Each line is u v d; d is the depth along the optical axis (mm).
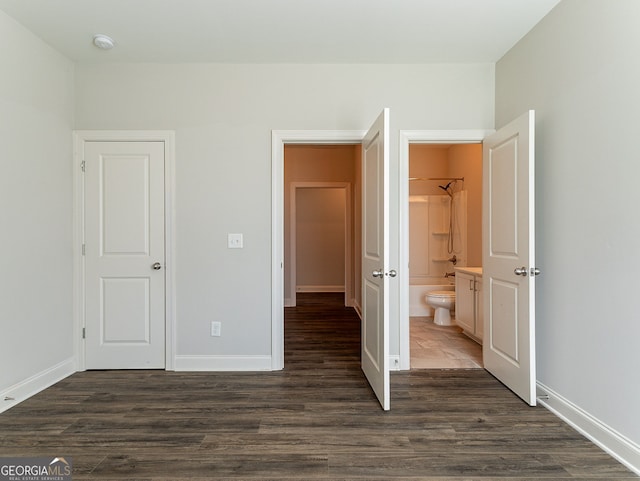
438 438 1922
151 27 2412
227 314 2949
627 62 1718
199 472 1639
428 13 2264
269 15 2279
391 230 2936
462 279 3910
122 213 2910
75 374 2842
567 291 2119
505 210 2531
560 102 2172
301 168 5793
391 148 2947
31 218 2480
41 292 2568
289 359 3225
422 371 2893
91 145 2908
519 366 2387
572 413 2059
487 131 2939
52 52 2666
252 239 2947
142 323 2930
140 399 2391
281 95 2947
